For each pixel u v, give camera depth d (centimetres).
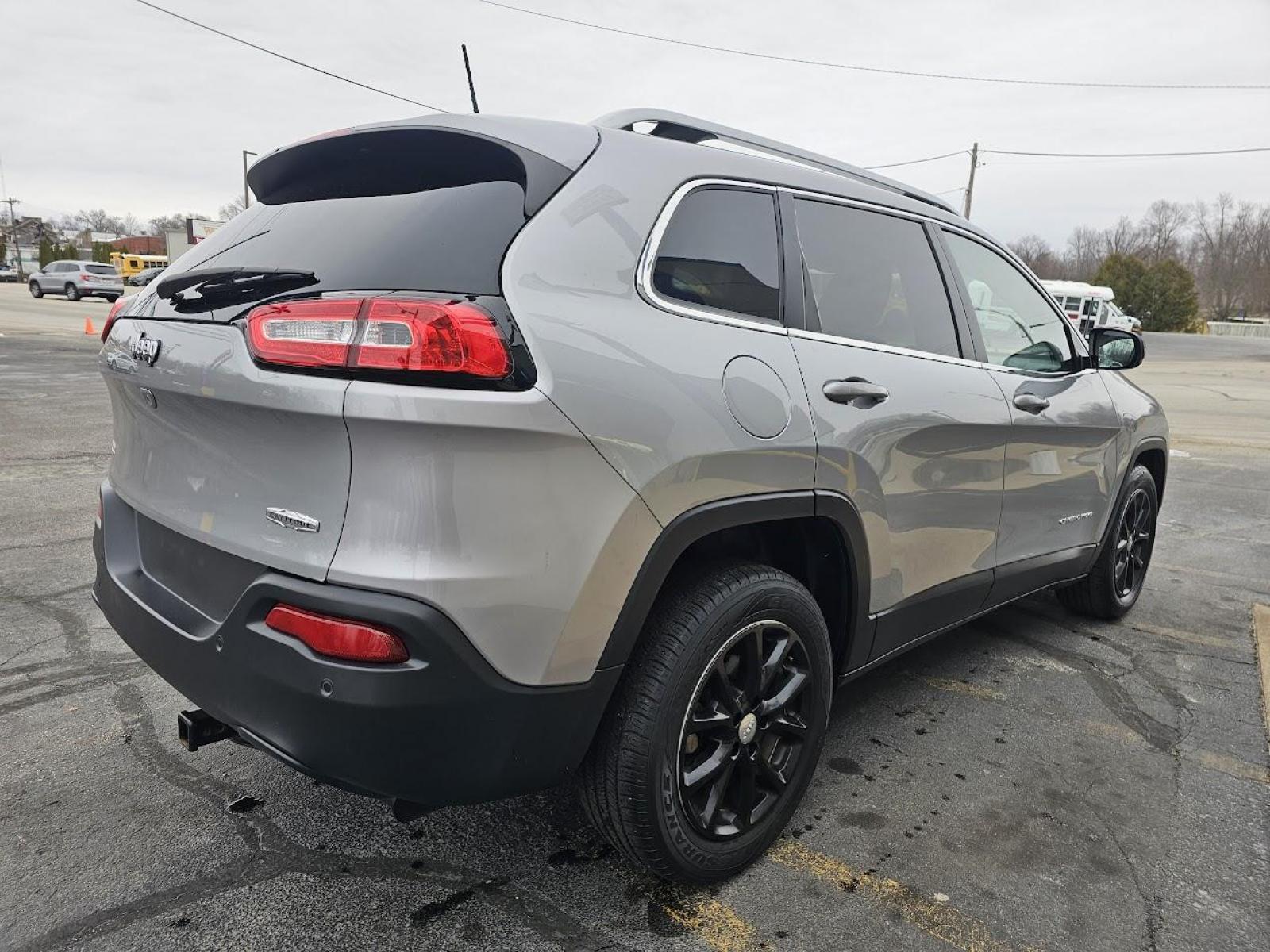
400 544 163
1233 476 840
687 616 204
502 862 232
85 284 3444
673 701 200
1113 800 273
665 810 204
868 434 244
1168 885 231
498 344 165
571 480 174
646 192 210
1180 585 501
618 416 181
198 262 230
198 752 281
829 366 239
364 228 200
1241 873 238
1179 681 366
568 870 229
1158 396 1669
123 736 289
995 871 235
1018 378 324
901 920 215
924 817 260
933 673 369
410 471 162
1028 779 284
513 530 168
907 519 268
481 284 175
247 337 178
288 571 173
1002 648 399
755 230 235
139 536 227
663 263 207
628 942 204
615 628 187
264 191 251
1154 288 5669
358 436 163
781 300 236
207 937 202
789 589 227
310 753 172
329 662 165
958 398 284
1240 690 357
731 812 227
